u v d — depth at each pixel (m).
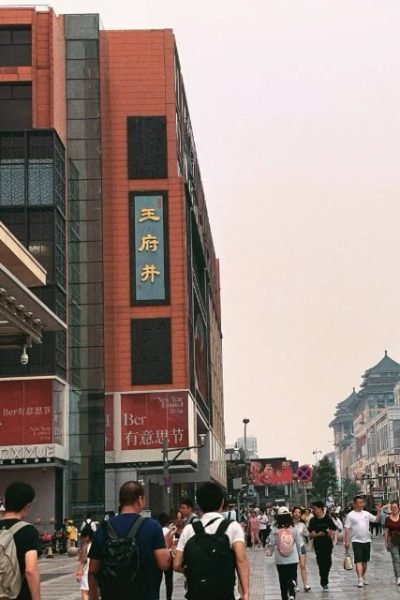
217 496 8.79
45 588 28.64
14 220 64.12
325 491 181.88
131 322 73.44
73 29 72.19
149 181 75.12
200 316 90.12
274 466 157.12
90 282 69.38
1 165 64.88
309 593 22.44
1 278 26.73
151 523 8.12
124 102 76.06
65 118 70.44
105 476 68.81
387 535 23.97
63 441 63.69
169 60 76.62
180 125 80.38
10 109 66.19
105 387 72.38
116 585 7.81
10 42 67.31
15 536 7.68
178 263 74.31
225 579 8.30
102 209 71.19
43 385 61.44
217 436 113.94
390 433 198.25
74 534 55.38
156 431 71.94
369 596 21.41
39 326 33.03
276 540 18.89
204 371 93.44
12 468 60.81
